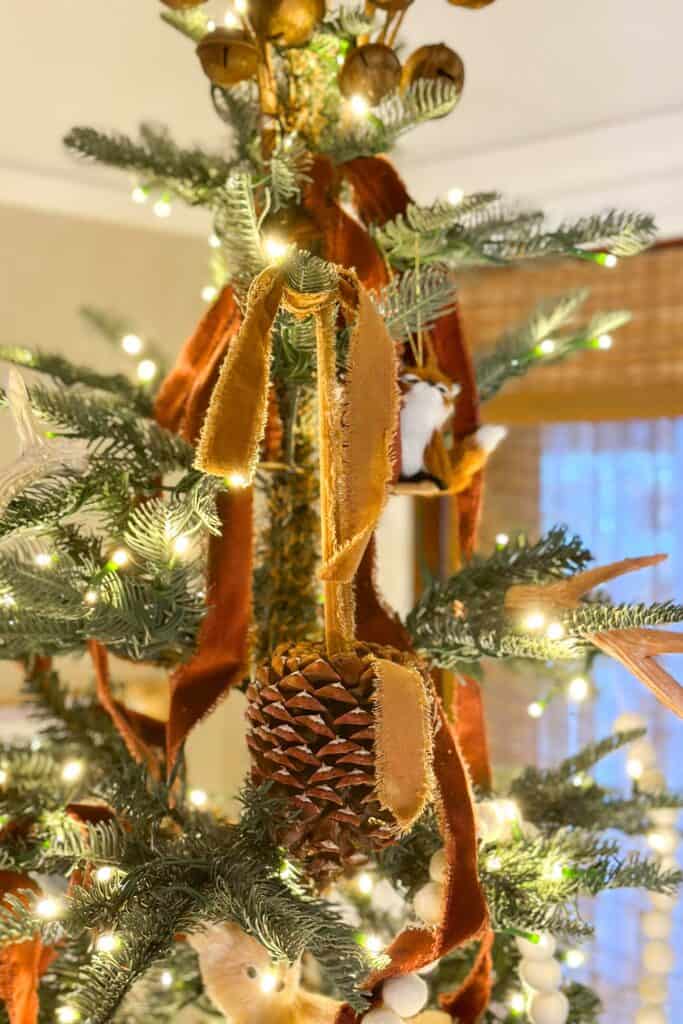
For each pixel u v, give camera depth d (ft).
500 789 4.61
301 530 4.14
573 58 5.48
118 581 3.68
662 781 4.54
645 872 3.94
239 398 3.25
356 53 3.82
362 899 4.66
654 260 6.82
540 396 7.32
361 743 3.49
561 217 6.57
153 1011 4.36
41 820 3.96
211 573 3.78
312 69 4.04
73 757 4.44
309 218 3.93
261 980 3.66
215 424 3.23
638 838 5.77
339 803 3.52
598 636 3.74
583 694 4.43
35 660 4.55
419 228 3.90
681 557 7.26
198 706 3.80
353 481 3.43
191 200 4.24
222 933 3.76
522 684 7.66
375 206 4.10
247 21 4.11
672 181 6.21
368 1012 3.53
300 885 3.67
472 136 6.31
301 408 4.12
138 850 3.74
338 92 4.07
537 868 3.87
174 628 3.78
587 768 4.46
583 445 7.63
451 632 3.88
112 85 5.65
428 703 3.48
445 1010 3.90
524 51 5.43
